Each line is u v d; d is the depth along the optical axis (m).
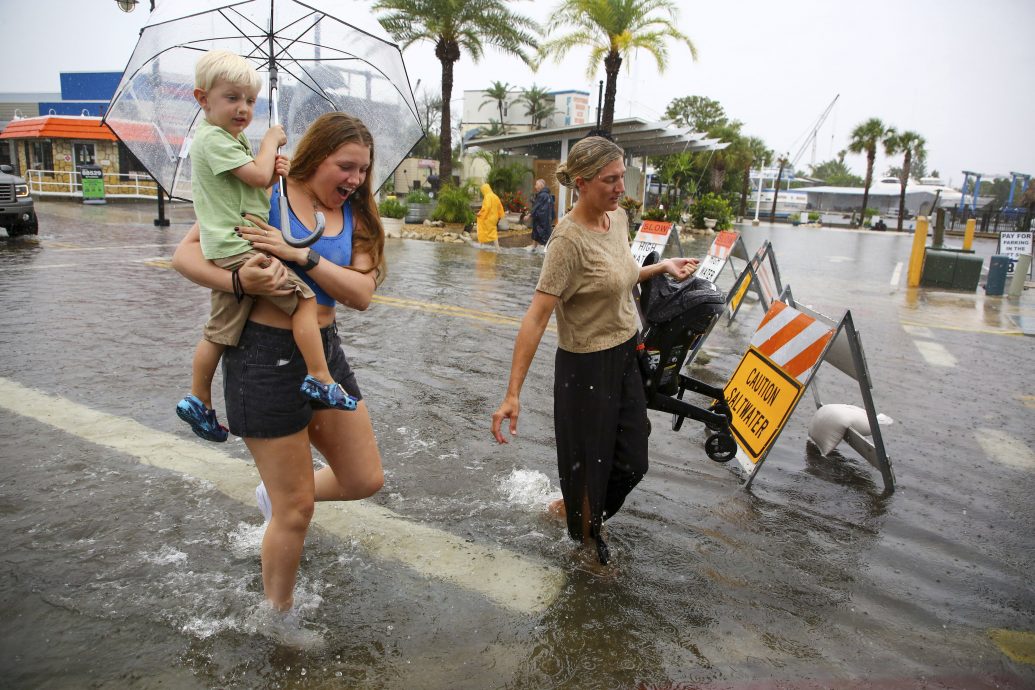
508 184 29.94
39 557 2.93
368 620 2.66
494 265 14.17
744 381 4.78
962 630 2.81
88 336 6.50
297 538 2.46
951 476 4.43
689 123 66.75
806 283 14.81
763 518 3.71
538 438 4.62
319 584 2.87
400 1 24.97
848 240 38.06
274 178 2.30
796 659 2.57
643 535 3.43
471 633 2.62
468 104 59.94
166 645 2.45
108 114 2.82
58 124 28.64
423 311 8.71
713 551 3.32
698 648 2.60
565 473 3.10
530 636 2.62
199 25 2.87
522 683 2.36
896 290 13.88
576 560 3.16
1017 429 5.39
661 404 3.85
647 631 2.69
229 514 3.37
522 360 2.96
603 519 3.26
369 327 7.61
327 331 2.47
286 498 2.41
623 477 3.15
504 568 3.06
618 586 2.97
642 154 31.52
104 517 3.28
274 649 2.46
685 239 28.92
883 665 2.57
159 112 2.84
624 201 23.52
